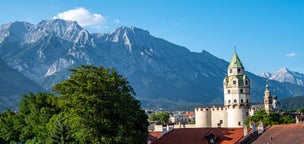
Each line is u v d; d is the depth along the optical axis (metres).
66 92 99.62
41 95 128.75
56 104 118.06
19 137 135.88
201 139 122.25
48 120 120.25
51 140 103.19
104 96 96.06
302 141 80.75
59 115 106.19
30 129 125.25
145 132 117.44
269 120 167.25
